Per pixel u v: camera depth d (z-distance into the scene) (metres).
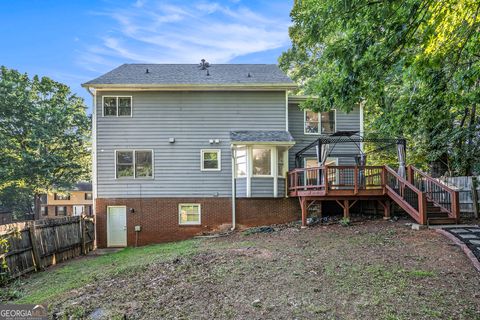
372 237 8.64
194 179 14.12
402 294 4.77
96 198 13.98
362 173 11.70
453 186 11.77
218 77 14.95
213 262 7.00
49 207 39.31
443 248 7.04
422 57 5.04
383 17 4.43
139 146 14.14
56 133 26.25
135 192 14.05
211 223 13.96
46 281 7.71
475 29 4.94
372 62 5.06
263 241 9.73
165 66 16.55
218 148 14.20
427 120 7.42
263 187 13.56
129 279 6.36
